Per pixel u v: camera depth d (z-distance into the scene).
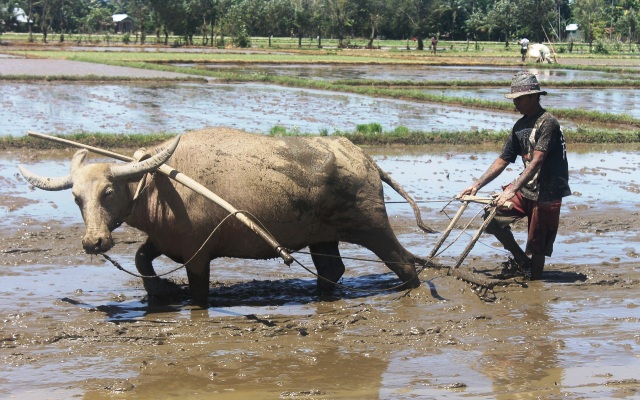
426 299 7.71
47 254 9.01
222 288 8.16
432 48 79.44
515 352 6.34
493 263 9.09
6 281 8.04
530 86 8.05
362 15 79.94
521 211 8.38
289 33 96.56
